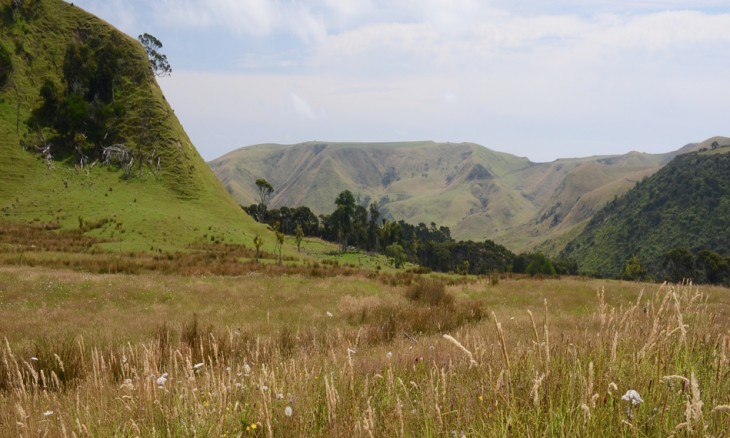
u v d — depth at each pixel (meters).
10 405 5.09
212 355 7.45
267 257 65.75
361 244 148.88
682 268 119.56
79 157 100.81
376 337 10.40
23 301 18.34
